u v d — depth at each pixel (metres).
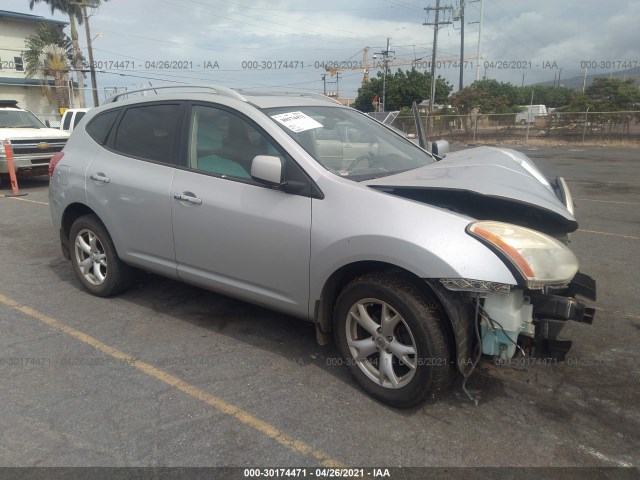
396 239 2.92
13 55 38.53
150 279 5.38
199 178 3.88
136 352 3.83
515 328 2.83
